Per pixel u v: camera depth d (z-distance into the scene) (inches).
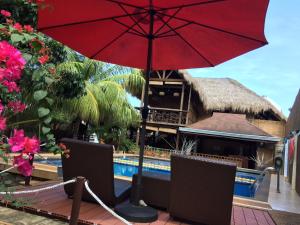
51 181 218.7
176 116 785.6
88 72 493.4
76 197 113.3
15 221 139.5
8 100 82.0
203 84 874.1
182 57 189.3
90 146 153.3
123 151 650.2
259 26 131.2
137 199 157.8
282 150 699.4
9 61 64.8
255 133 671.8
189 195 143.1
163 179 166.2
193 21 148.0
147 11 147.4
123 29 171.2
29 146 67.7
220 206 137.9
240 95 799.7
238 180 401.1
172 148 823.1
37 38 82.0
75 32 165.2
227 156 707.4
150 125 780.0
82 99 461.4
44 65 85.9
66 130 546.0
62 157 162.6
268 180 368.8
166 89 850.8
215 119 735.1
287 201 262.5
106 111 547.8
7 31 78.0
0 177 90.3
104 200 157.2
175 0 127.4
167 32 165.3
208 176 137.9
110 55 192.9
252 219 171.3
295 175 361.4
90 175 156.8
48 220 144.6
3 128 69.5
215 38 158.9
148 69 156.9
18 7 158.7
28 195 168.6
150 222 146.2
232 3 122.6
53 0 132.6
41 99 80.8
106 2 141.1
